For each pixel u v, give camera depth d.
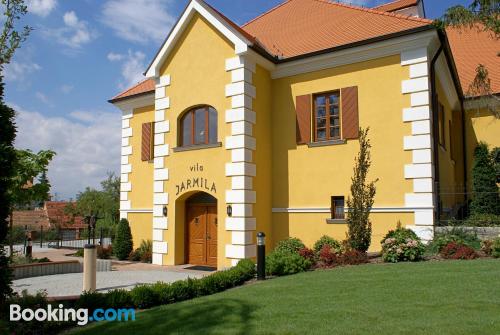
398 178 13.23
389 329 5.90
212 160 15.25
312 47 15.65
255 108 15.25
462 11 12.52
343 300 7.53
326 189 14.66
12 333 6.72
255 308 7.44
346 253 11.65
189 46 16.33
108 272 14.27
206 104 15.66
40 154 12.30
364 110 14.07
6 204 7.34
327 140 14.78
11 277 7.41
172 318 7.23
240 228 14.23
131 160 20.34
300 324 6.39
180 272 14.21
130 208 20.00
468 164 19.88
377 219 13.47
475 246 11.61
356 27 15.70
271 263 10.83
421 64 13.12
